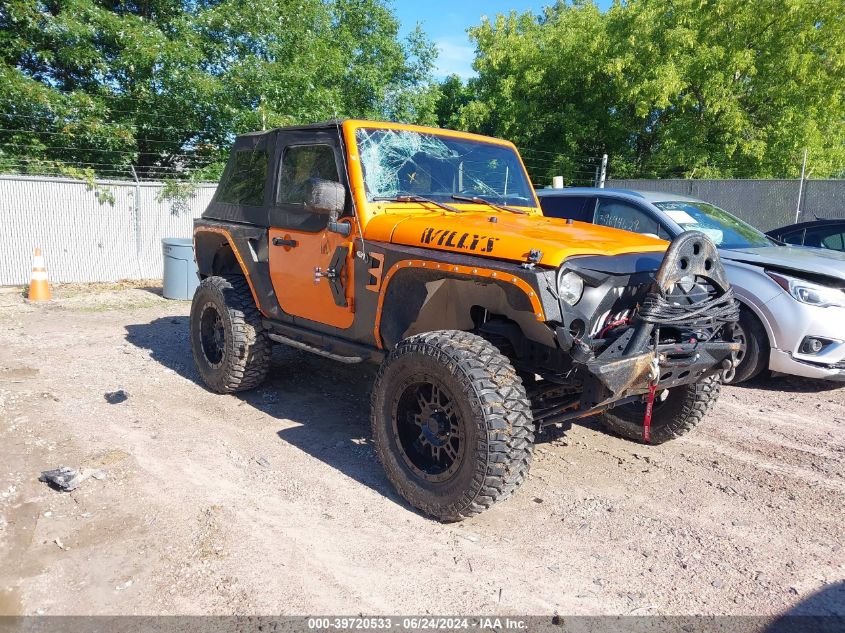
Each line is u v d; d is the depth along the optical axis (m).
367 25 20.88
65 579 2.88
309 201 3.86
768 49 17.95
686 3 17.86
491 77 24.17
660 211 6.78
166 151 15.30
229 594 2.80
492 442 3.12
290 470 4.05
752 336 6.00
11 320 8.23
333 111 16.00
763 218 13.29
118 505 3.52
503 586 2.94
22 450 4.17
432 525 3.44
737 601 2.88
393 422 3.61
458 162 4.61
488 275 3.24
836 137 19.14
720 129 18.73
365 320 4.04
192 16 14.83
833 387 6.29
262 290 4.94
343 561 3.08
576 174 22.59
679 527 3.53
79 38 13.73
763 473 4.25
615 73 19.25
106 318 8.57
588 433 4.90
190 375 6.00
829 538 3.45
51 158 13.55
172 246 9.96
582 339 3.21
